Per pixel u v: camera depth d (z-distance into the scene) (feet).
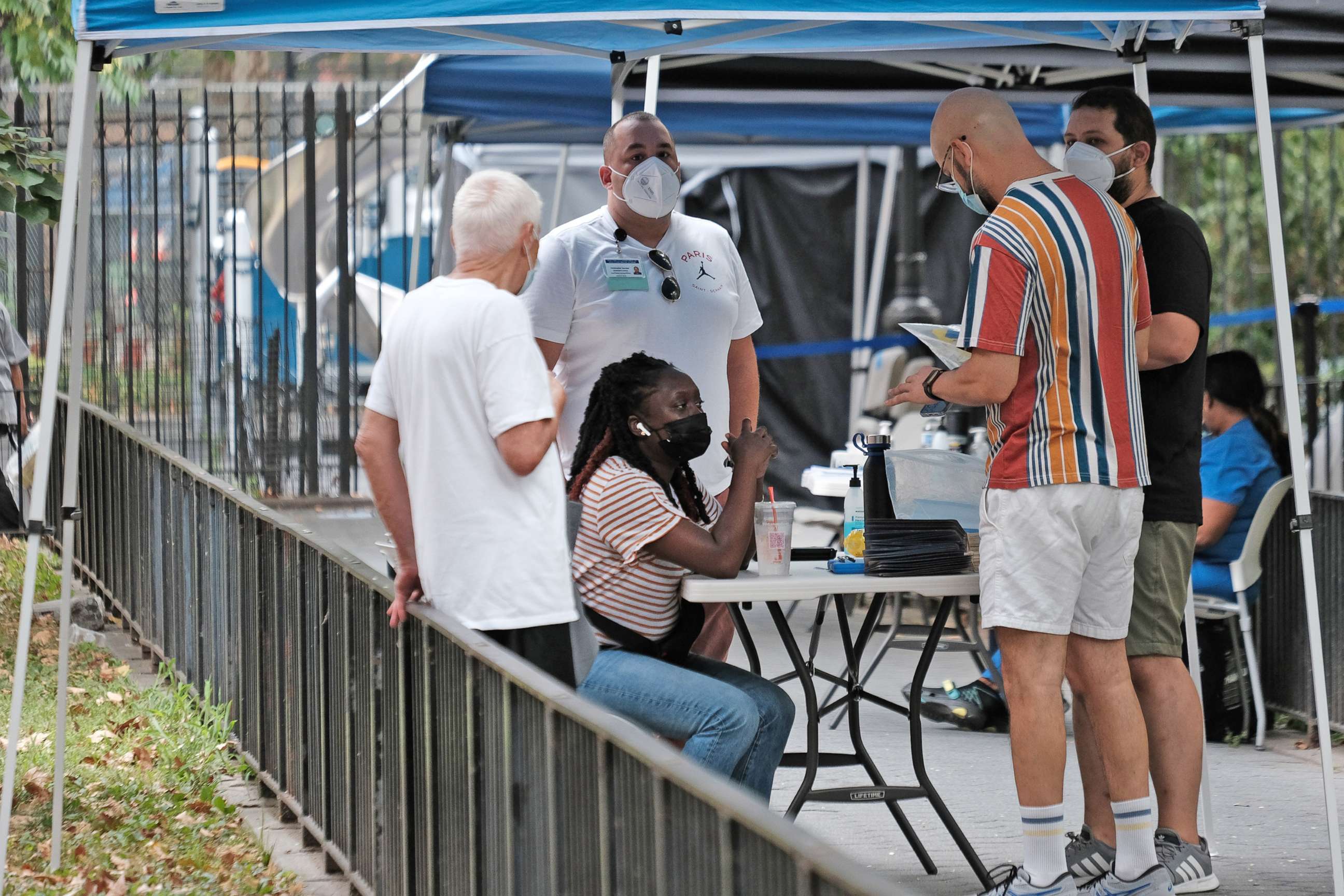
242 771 57.00
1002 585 38.40
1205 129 86.22
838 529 92.63
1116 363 38.40
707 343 48.47
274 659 52.47
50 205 60.44
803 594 39.11
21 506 84.12
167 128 129.29
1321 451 91.40
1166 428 42.75
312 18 37.81
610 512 39.37
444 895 35.37
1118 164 43.09
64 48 112.06
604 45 57.47
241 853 47.29
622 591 39.78
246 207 124.57
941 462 42.52
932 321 117.08
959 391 38.32
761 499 42.50
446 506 35.60
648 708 37.37
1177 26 51.47
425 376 35.63
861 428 114.62
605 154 47.75
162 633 71.92
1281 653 67.62
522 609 35.42
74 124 39.60
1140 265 40.37
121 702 64.49
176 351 110.52
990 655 66.39
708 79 67.26
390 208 145.89
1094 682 40.06
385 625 39.70
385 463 37.01
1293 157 146.00
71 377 46.52
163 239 129.70
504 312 35.53
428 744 36.09
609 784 25.40
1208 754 62.39
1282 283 43.04
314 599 47.16
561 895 27.78
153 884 43.75
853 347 115.85
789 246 141.08
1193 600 52.11
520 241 36.88
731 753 36.76
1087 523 38.04
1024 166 40.06
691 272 48.42
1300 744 64.28
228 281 128.88
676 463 40.70
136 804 51.72
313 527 96.78
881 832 50.72
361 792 42.22
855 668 44.62
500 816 31.09
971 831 50.67
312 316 107.55
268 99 125.49
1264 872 46.09
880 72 68.74
